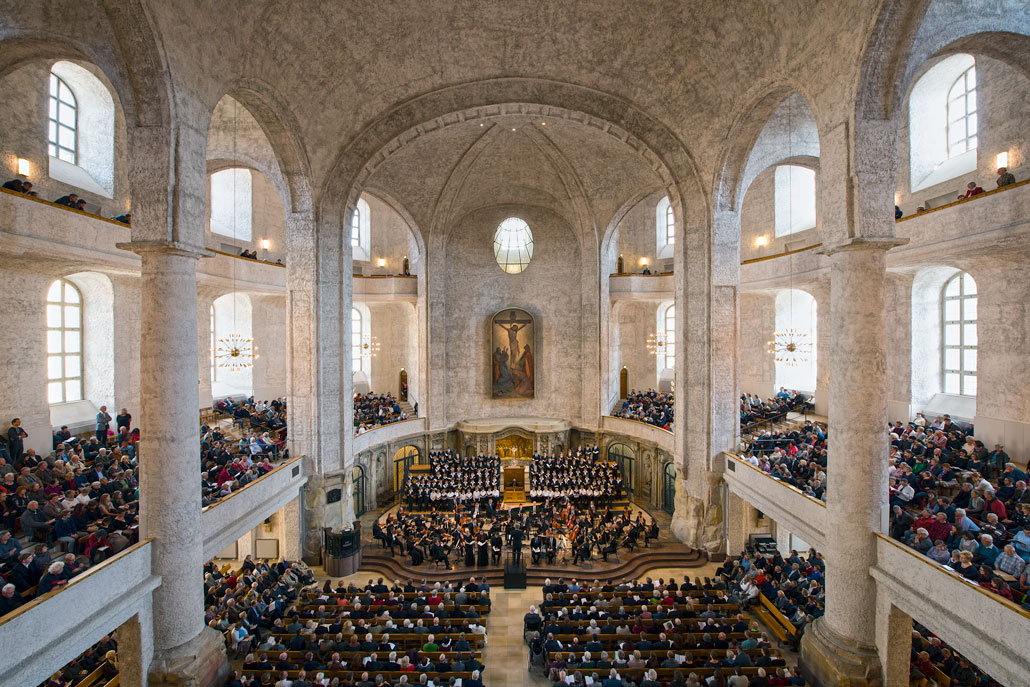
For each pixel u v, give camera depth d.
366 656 12.46
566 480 24.70
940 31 10.71
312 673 11.61
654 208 30.62
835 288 11.85
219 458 17.20
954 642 9.20
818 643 11.93
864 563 11.38
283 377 28.75
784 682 11.17
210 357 24.59
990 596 8.55
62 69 17.09
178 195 11.08
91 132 18.06
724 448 19.33
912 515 12.90
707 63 16.33
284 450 20.16
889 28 10.34
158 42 10.41
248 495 15.14
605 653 12.61
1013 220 12.67
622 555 20.05
